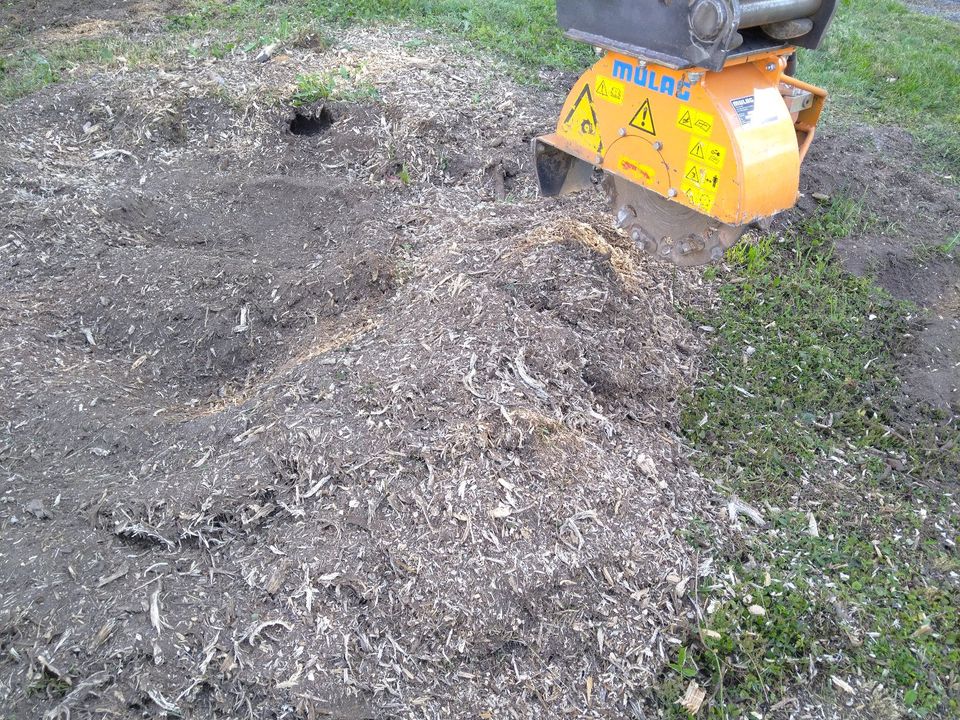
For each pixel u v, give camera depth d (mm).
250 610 3016
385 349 3965
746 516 3744
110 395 4031
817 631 3332
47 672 2807
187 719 2752
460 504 3270
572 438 3633
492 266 4402
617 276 4508
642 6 3258
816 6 3211
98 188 5684
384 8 8461
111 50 7469
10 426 3768
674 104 3322
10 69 7258
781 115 3312
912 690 3197
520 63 7586
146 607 2992
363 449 3422
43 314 4559
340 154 6145
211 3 8719
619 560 3309
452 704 2912
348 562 3123
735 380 4500
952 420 4406
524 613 3113
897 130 7184
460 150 6098
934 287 5320
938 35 9562
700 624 3275
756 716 3078
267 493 3359
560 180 4305
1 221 5148
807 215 5785
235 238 5375
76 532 3268
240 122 6328
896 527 3834
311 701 2812
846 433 4312
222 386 4363
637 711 3041
